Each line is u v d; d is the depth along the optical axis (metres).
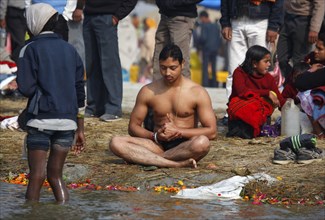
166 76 16.11
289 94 20.30
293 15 23.06
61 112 13.34
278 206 13.55
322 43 19.83
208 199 14.05
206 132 16.12
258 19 21.33
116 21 21.98
